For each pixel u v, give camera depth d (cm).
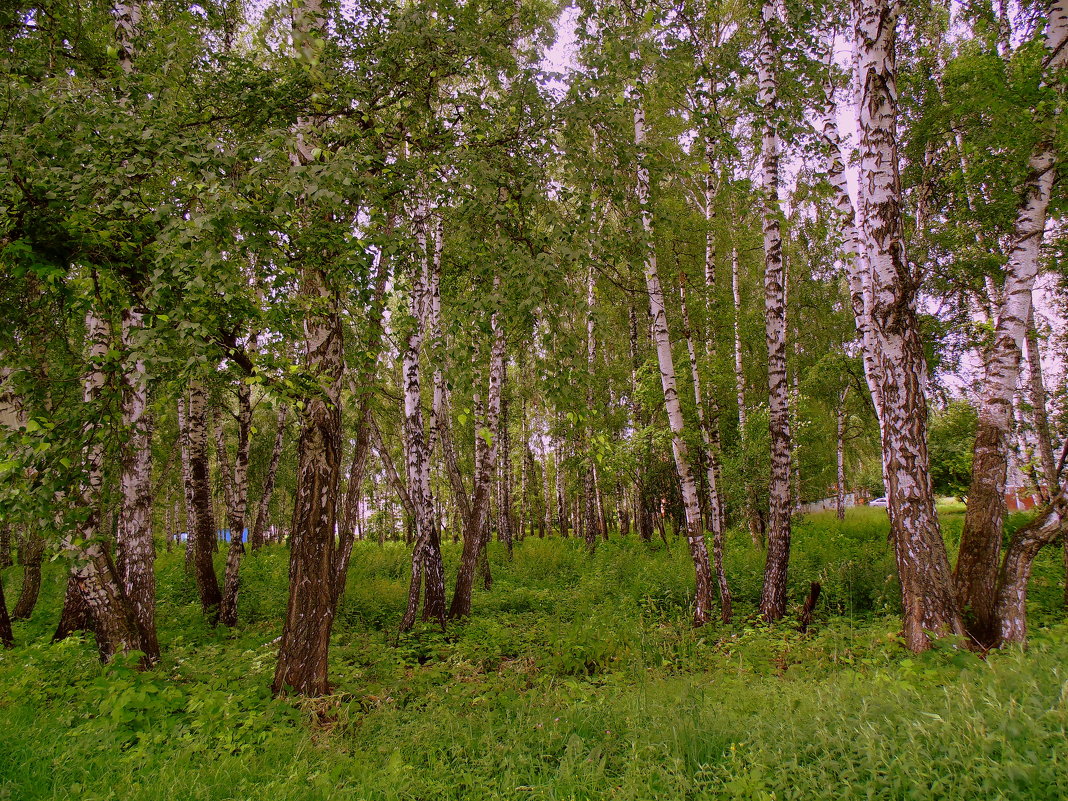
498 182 560
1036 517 586
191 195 464
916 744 309
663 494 1928
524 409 2648
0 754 396
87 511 494
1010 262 664
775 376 906
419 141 636
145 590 658
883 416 618
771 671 611
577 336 562
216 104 592
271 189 458
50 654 671
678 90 955
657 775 356
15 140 419
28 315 582
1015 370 637
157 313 448
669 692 500
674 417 945
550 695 534
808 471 1909
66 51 780
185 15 844
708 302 1430
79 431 489
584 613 938
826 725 366
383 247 546
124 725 468
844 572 956
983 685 387
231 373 511
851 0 659
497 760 407
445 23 705
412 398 970
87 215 448
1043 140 654
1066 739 292
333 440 587
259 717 480
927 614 572
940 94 1116
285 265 465
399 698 569
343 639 844
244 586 1187
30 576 1071
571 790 346
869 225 630
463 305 568
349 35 613
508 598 1130
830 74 874
